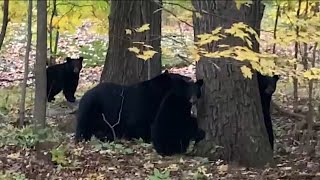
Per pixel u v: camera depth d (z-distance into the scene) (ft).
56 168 35.88
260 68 28.32
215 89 37.37
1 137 42.86
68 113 62.80
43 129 38.27
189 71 95.09
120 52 59.57
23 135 42.73
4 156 37.50
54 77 71.67
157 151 41.93
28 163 36.04
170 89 42.09
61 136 47.96
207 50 34.81
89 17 71.87
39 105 37.83
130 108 46.32
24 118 55.06
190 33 107.96
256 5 36.06
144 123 46.03
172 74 43.16
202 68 38.11
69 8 72.02
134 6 58.08
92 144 44.45
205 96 38.22
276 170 35.86
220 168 35.63
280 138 48.98
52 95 72.84
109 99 46.96
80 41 120.78
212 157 37.70
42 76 37.45
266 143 37.76
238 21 31.37
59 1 74.95
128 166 37.40
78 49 115.34
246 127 37.09
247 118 37.14
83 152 41.14
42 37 36.86
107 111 46.88
